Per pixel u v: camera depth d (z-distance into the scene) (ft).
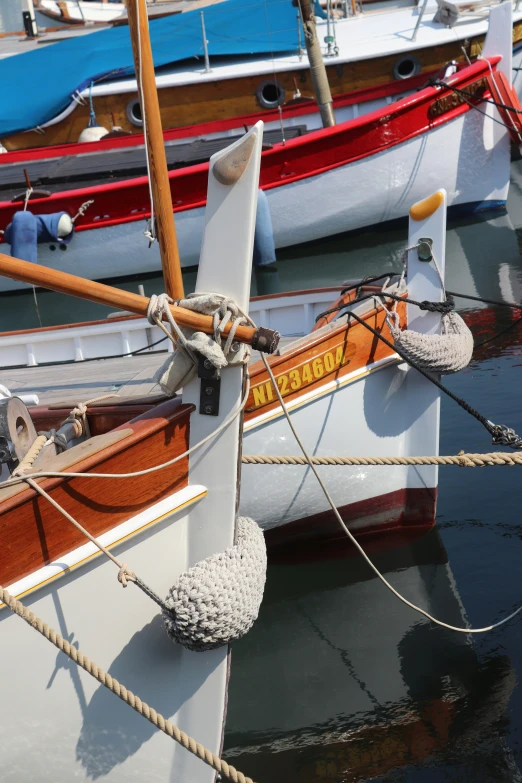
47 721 9.11
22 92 44.70
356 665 13.60
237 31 45.44
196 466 9.43
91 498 8.79
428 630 14.26
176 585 8.87
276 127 43.65
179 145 41.50
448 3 45.06
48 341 23.62
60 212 35.94
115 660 9.29
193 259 38.37
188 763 9.80
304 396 15.33
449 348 15.74
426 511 17.22
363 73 44.60
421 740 11.86
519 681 12.83
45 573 8.55
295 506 16.22
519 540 16.40
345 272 36.27
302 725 12.39
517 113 37.96
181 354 9.18
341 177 37.83
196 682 9.58
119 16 63.57
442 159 38.40
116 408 12.50
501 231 38.50
